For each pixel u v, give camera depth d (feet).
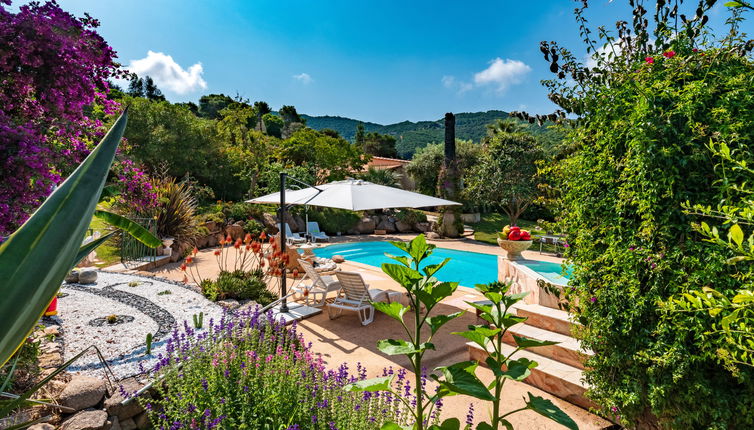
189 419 8.89
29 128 11.25
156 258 33.68
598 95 10.11
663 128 8.05
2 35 10.93
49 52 11.55
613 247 9.45
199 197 65.77
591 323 10.27
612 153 9.65
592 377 10.73
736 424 7.96
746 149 7.38
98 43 12.71
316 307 23.26
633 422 9.84
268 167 78.33
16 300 2.59
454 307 23.65
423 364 15.57
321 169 95.04
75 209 2.83
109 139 3.09
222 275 24.03
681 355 8.00
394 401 9.87
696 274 7.63
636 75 9.21
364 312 20.61
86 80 12.49
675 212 8.12
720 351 6.14
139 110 71.15
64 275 2.90
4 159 9.90
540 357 14.37
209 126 84.12
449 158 67.56
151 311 18.97
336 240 60.03
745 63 8.09
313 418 8.87
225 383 9.93
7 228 9.91
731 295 7.16
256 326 14.25
